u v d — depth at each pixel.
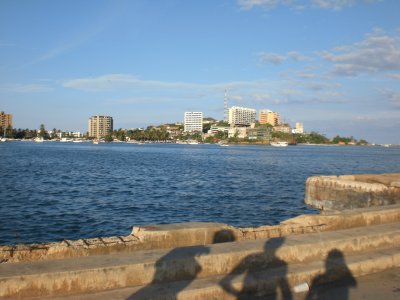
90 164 75.81
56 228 21.36
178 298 5.53
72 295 5.31
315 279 6.67
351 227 9.38
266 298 6.07
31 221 22.73
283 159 111.56
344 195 24.88
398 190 21.78
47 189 37.53
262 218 25.53
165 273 5.91
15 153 113.31
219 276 6.21
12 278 5.07
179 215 26.23
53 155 106.75
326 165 87.38
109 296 5.31
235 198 34.19
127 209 27.95
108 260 5.86
